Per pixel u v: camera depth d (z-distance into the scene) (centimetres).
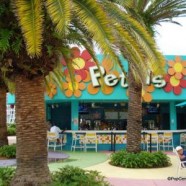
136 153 1639
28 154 976
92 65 2341
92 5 855
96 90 2342
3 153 1908
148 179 1310
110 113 2841
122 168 1561
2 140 2045
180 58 2408
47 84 1967
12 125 4022
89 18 847
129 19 988
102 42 837
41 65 964
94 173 1070
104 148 2380
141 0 1566
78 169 1084
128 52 977
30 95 985
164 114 2866
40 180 969
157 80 2370
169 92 2394
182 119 2941
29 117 983
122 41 941
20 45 907
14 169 1095
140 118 1658
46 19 910
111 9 977
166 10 1595
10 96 2886
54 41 965
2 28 914
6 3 915
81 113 2812
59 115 2955
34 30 816
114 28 927
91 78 2338
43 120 997
